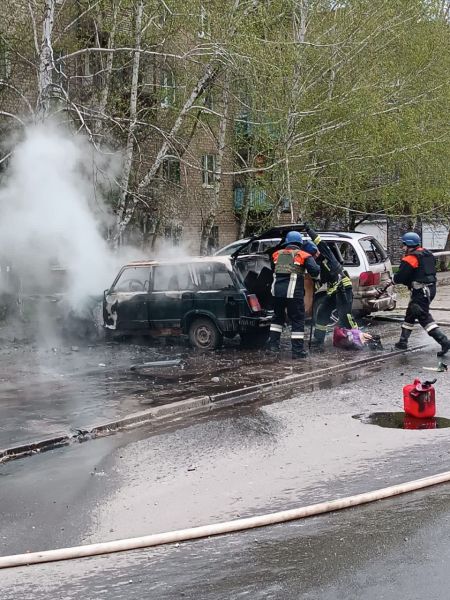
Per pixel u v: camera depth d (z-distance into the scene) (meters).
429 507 5.42
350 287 12.93
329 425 8.02
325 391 9.80
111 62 17.23
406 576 4.26
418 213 24.45
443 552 4.57
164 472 6.54
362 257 14.91
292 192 19.58
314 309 13.58
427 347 13.34
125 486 6.20
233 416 8.55
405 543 4.75
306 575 4.36
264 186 20.28
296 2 18.48
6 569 4.73
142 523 5.39
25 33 16.98
